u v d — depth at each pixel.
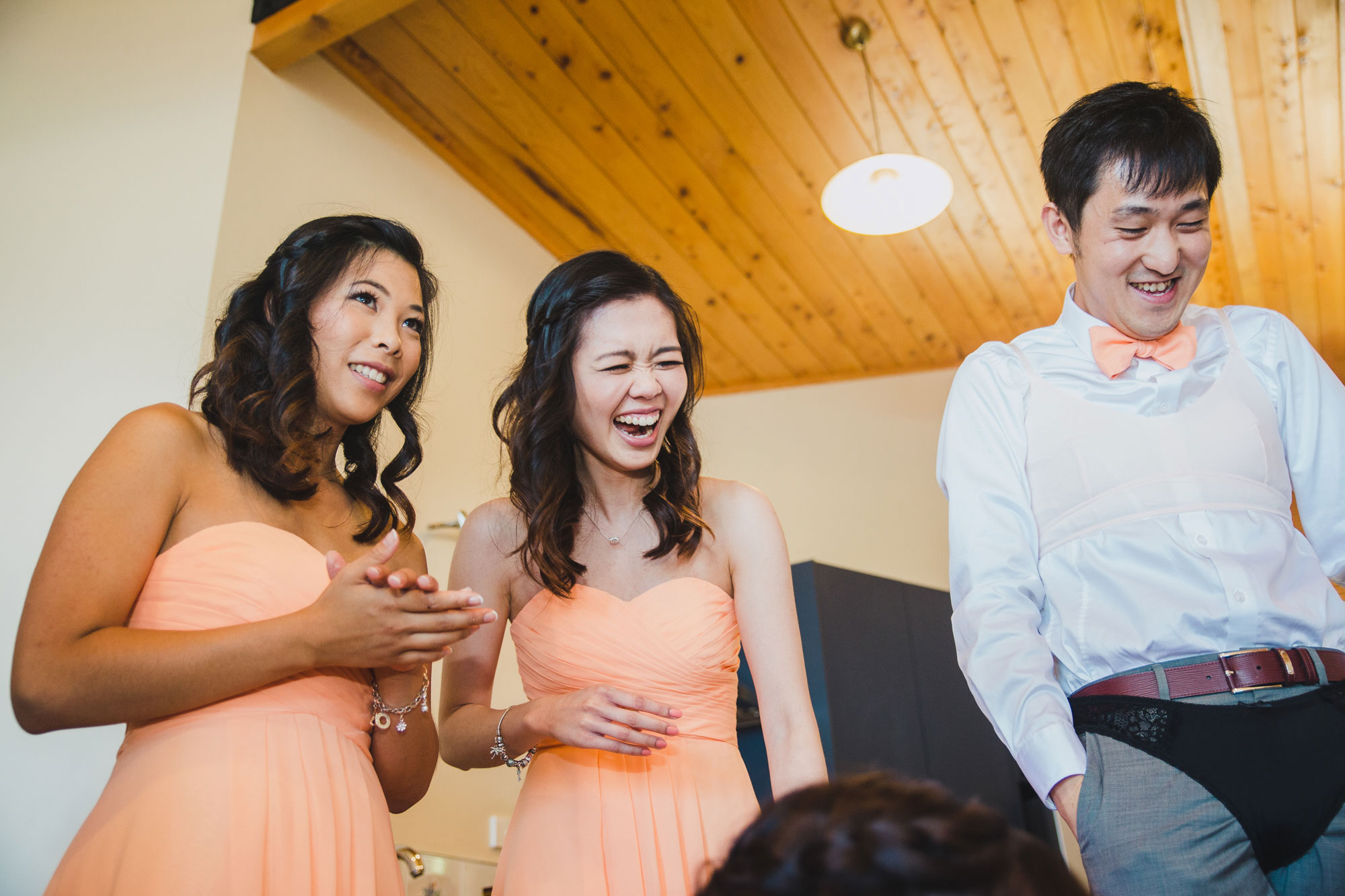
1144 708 1.25
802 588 3.42
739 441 5.27
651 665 1.58
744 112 3.93
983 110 4.01
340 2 3.15
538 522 1.63
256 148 3.23
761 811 0.53
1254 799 1.17
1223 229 4.59
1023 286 4.85
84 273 3.21
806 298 4.82
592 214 4.36
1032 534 1.45
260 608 1.29
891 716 3.49
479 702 1.69
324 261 1.52
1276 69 3.73
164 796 1.17
